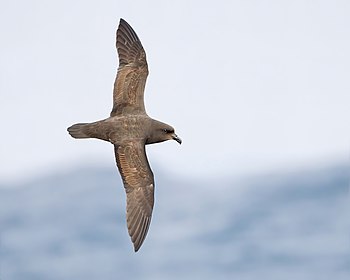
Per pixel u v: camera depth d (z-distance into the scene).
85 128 17.56
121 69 18.69
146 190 17.34
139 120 17.72
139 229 17.12
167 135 17.89
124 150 17.42
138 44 18.94
